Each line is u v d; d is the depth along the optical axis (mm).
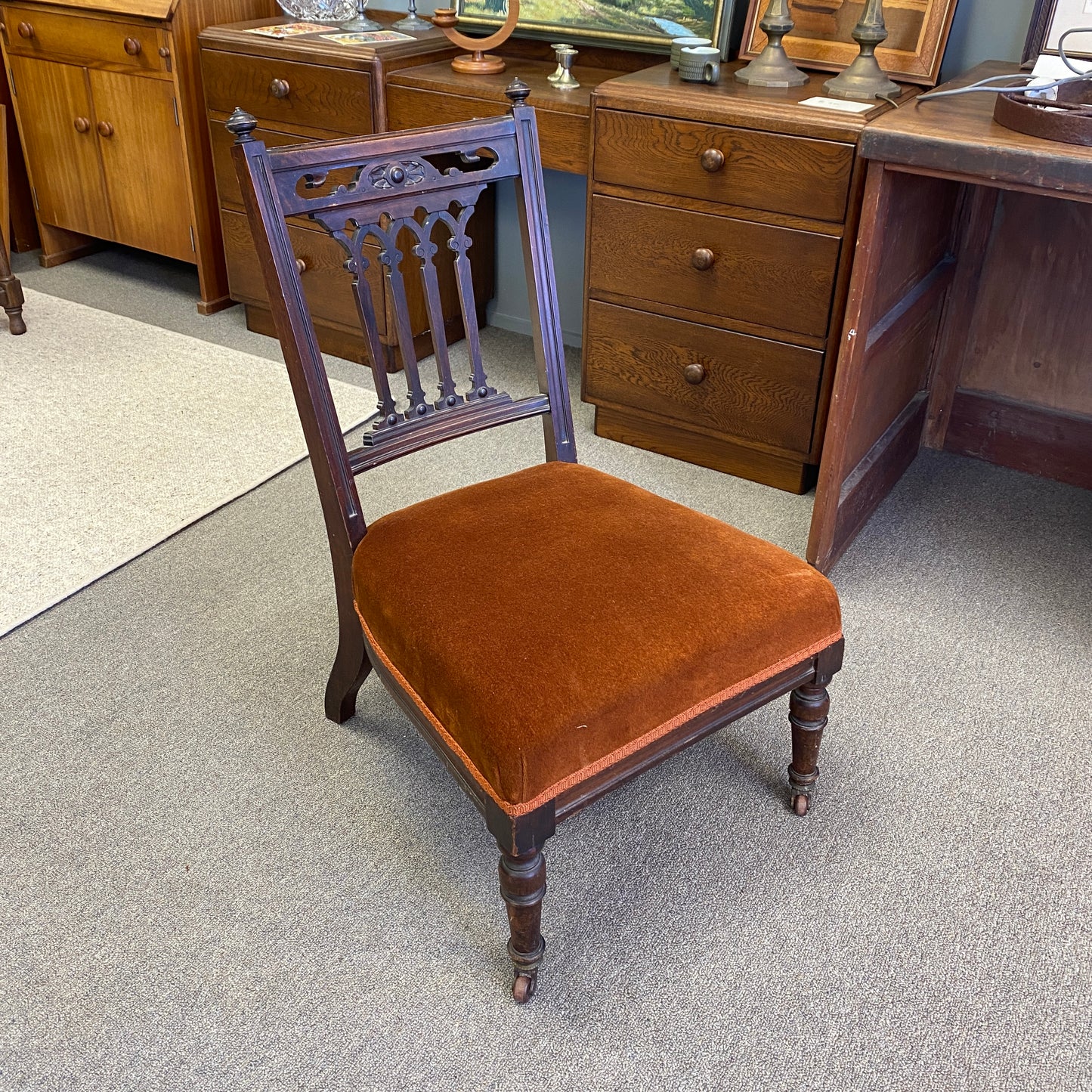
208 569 2033
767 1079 1185
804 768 1485
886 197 1711
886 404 2127
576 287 2967
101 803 1524
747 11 2279
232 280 2957
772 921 1373
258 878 1420
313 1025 1234
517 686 1127
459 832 1500
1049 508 2297
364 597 1335
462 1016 1248
